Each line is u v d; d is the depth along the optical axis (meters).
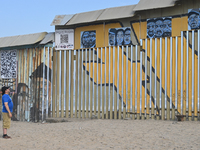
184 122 7.93
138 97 9.12
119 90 9.41
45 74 10.68
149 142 5.61
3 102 6.60
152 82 8.87
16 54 11.53
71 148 5.37
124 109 9.27
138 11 9.03
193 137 5.91
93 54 9.88
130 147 5.29
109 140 5.95
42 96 10.64
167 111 8.62
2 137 6.72
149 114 8.95
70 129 7.62
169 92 8.59
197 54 8.21
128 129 7.13
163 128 7.07
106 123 8.41
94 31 9.84
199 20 8.11
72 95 10.25
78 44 10.19
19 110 11.38
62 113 10.42
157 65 8.82
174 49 8.55
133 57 9.21
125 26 9.30
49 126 8.58
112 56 9.60
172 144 5.38
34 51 11.01
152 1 8.78
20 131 7.86
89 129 7.42
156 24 8.79
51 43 10.63
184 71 8.35
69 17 10.32
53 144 5.79
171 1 8.38
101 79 9.74
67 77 10.35
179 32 8.41
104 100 9.78
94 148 5.31
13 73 11.58
